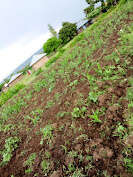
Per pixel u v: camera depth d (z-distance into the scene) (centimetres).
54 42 2744
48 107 384
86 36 1005
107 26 768
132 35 297
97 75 323
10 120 515
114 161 134
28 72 2444
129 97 188
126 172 119
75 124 228
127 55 289
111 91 226
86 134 192
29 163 220
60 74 620
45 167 186
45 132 250
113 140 156
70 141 203
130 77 223
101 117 199
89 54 532
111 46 414
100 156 147
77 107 268
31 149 256
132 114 164
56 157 193
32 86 847
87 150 167
